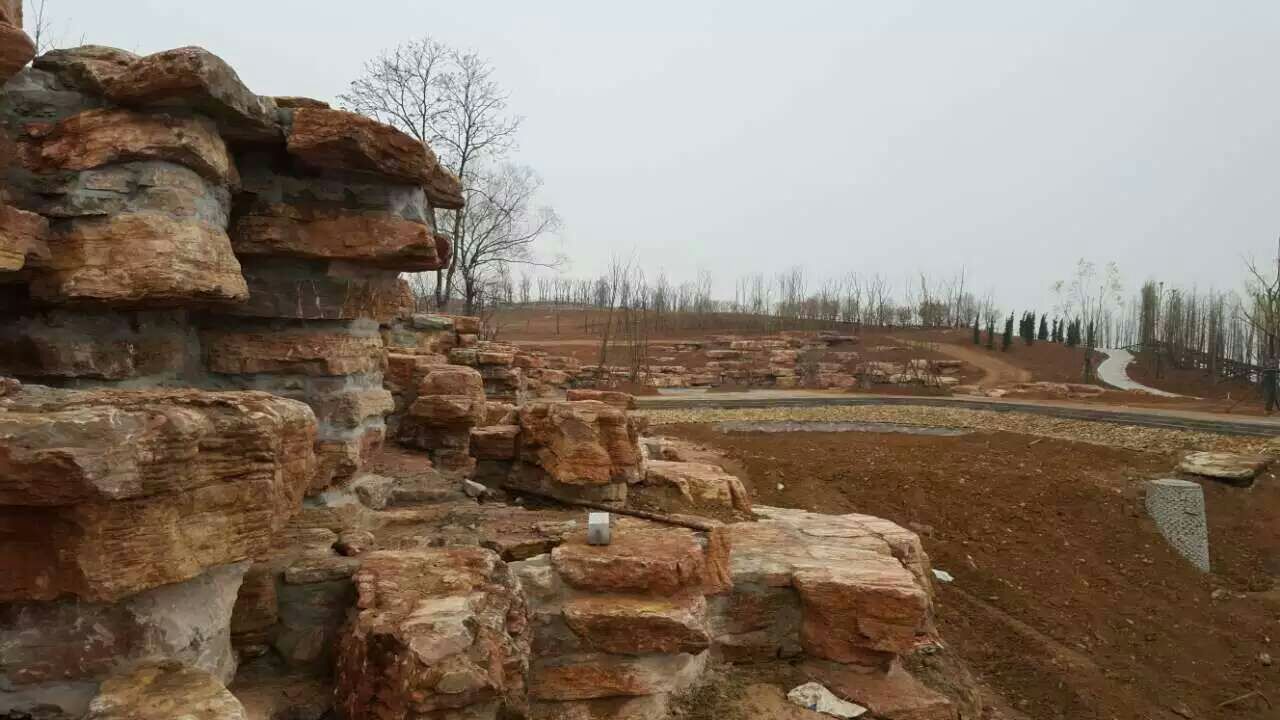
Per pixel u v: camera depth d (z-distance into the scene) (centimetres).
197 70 439
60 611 329
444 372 966
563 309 7512
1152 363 5603
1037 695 1041
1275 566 1708
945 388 4131
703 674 603
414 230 596
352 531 556
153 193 457
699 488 891
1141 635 1343
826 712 576
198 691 321
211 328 576
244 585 448
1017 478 1988
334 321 606
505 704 425
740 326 6662
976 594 1403
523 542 621
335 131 530
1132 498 1912
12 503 292
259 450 370
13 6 418
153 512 327
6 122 459
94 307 469
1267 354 4078
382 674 391
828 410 2884
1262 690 1198
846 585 622
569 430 802
